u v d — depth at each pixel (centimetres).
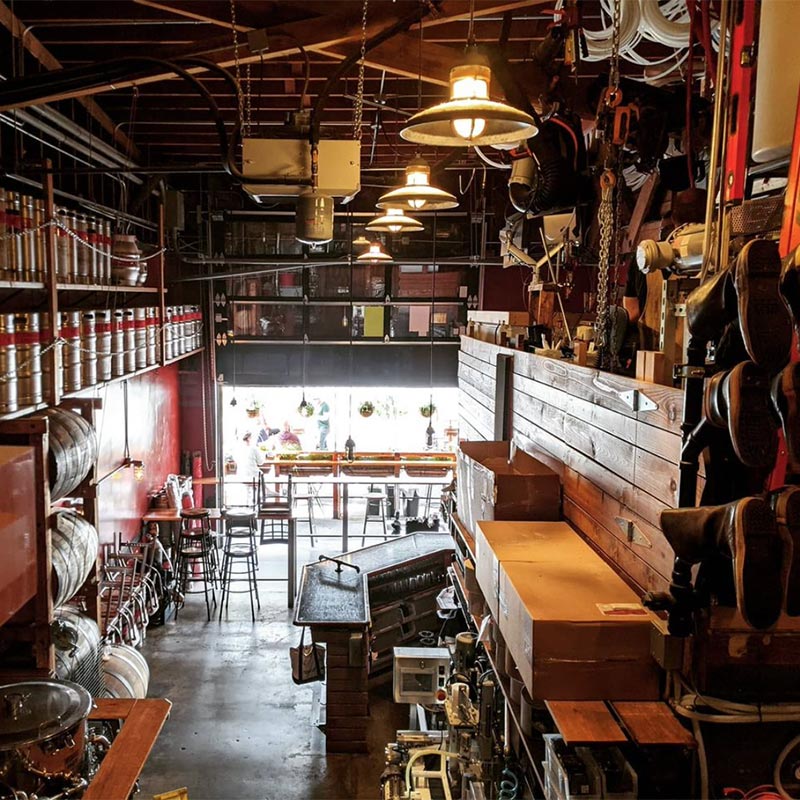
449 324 879
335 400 920
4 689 207
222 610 718
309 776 473
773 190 209
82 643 330
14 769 185
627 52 346
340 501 992
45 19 423
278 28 352
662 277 232
